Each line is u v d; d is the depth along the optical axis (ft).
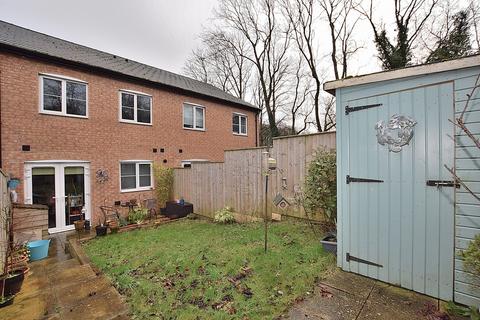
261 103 72.28
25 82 22.53
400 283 9.53
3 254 12.82
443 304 8.29
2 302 9.53
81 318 8.61
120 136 29.37
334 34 49.52
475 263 6.84
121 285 11.56
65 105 25.07
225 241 16.80
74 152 25.58
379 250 10.10
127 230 24.22
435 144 8.73
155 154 32.94
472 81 8.00
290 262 11.94
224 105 43.57
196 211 29.37
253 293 9.64
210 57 73.26
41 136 23.43
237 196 24.02
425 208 8.95
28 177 22.57
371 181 10.30
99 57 32.17
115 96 29.04
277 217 20.40
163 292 10.53
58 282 11.83
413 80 9.20
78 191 25.99
